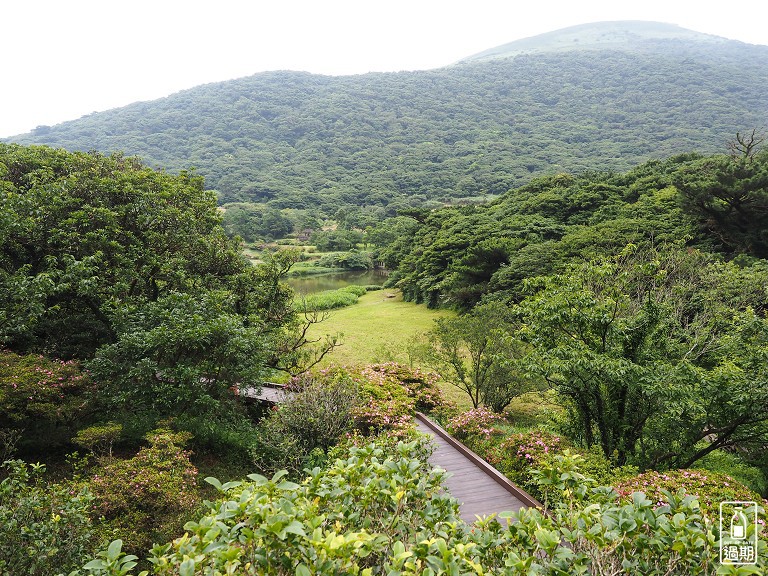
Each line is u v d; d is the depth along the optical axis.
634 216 26.00
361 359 17.69
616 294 7.91
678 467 7.62
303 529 1.96
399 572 1.84
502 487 6.30
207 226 13.60
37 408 6.81
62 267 10.19
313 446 7.37
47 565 3.58
